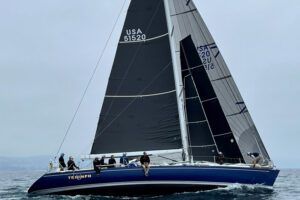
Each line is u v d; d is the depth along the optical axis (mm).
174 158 26031
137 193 24000
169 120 26172
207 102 27797
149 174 23688
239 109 27688
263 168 25062
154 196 24203
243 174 24656
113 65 26828
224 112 27984
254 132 27438
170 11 29109
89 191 24250
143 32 26938
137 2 27016
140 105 26484
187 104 27391
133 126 26344
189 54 28141
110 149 26281
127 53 26875
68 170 24719
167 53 26672
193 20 28859
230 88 27906
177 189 23938
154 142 26109
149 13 27031
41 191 24875
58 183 24516
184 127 26250
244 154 27328
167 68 26578
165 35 26812
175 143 25969
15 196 26578
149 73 26688
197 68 28047
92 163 25969
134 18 27047
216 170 24234
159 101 26391
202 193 24172
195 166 24047
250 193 24672
